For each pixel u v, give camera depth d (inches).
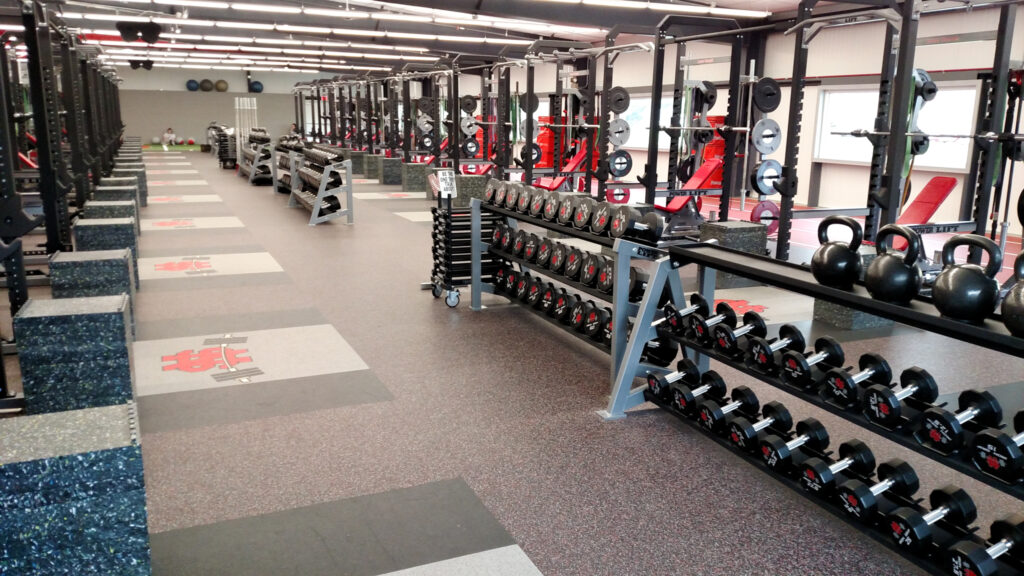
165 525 85.5
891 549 77.4
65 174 191.9
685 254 109.0
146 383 130.8
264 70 1015.6
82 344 103.1
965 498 75.5
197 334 160.7
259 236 292.8
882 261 77.5
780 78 441.7
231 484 95.3
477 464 102.3
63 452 57.8
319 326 168.4
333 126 735.1
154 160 748.6
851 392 83.7
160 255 251.1
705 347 107.1
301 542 82.6
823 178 433.7
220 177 558.9
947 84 348.5
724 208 250.4
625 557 81.3
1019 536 69.0
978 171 227.1
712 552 82.5
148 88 1001.5
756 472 101.5
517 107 444.5
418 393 128.3
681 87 261.7
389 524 86.7
